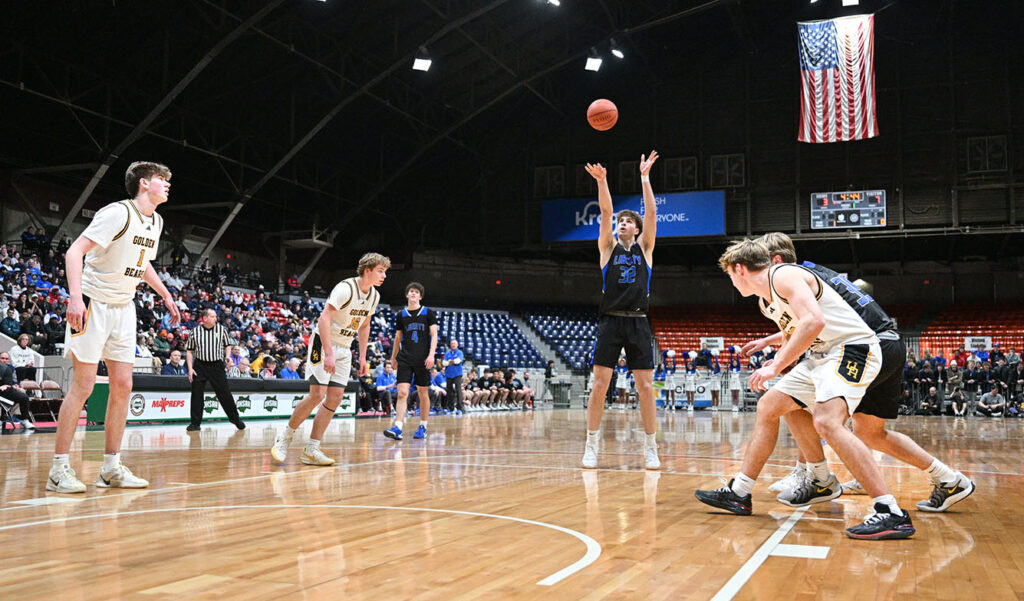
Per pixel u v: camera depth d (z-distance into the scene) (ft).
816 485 11.76
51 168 58.44
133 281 13.16
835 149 74.69
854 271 91.71
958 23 72.69
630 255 17.21
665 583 6.77
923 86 73.15
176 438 26.37
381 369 51.44
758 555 8.02
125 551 7.89
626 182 80.53
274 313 69.97
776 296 10.70
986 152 71.00
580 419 46.70
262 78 59.47
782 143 76.33
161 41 52.95
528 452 21.36
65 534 8.81
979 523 10.25
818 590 6.58
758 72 77.82
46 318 43.78
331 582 6.65
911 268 91.35
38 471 15.31
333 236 81.66
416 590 6.41
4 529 9.13
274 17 54.70
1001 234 73.26
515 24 65.77
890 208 72.64
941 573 7.27
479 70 70.54
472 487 13.44
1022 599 6.33
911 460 11.31
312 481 14.17
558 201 80.94
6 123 57.41
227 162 70.03
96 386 34.12
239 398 40.63
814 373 10.25
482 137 83.82
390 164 80.64
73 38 50.21
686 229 75.92
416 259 91.04
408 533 9.02
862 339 10.13
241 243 82.79
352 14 57.47
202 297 61.11
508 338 86.79
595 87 81.46
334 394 17.33
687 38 75.51
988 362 67.92
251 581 6.66
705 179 78.23
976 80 71.97
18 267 51.39
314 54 59.98
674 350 83.92
